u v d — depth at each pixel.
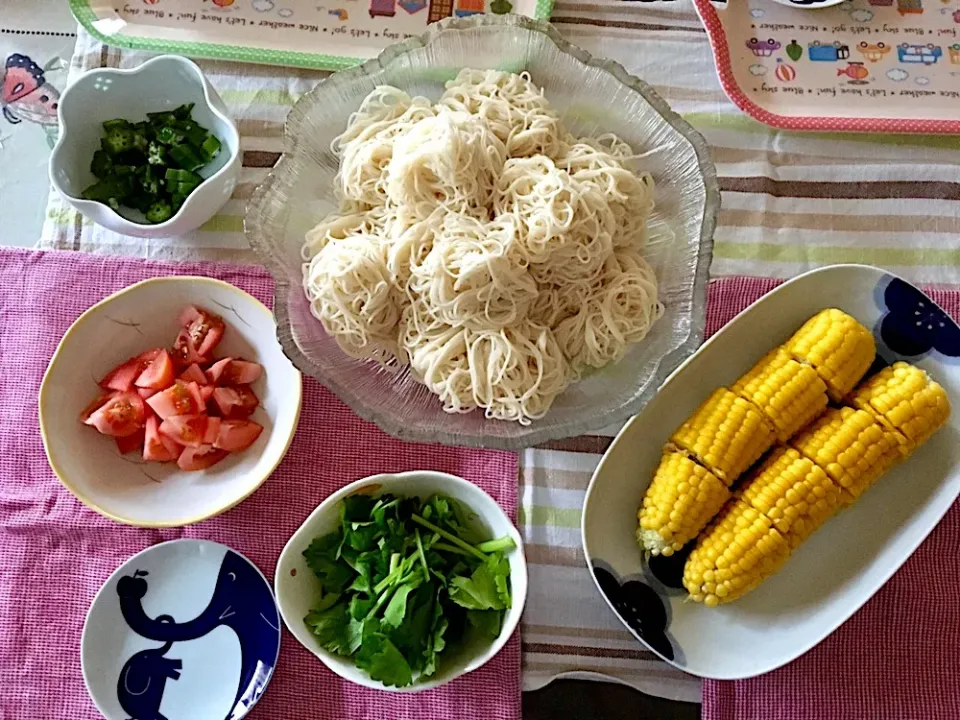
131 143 0.47
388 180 0.39
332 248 0.39
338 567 0.42
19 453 0.47
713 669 0.43
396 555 0.42
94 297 0.48
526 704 0.46
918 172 0.49
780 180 0.49
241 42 0.49
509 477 0.46
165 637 0.44
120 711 0.43
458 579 0.41
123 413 0.45
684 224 0.41
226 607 0.45
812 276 0.45
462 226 0.38
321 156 0.42
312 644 0.41
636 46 0.50
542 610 0.46
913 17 0.51
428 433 0.38
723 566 0.43
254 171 0.49
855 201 0.49
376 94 0.41
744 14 0.50
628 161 0.42
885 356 0.46
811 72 0.50
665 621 0.45
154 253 0.49
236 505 0.46
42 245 0.49
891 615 0.46
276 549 0.46
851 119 0.49
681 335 0.39
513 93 0.41
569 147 0.41
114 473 0.45
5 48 0.51
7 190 0.50
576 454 0.47
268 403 0.46
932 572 0.46
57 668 0.45
